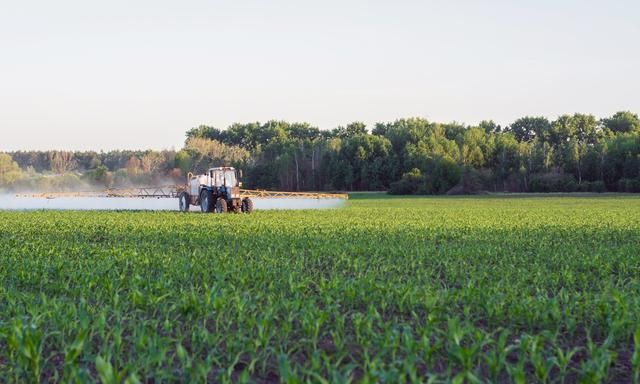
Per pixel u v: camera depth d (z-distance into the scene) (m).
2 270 15.60
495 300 11.26
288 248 21.27
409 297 11.74
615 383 8.35
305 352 9.54
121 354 9.16
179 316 10.70
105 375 6.76
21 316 9.82
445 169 94.44
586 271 16.77
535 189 99.62
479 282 13.05
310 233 26.31
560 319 10.40
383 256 19.05
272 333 9.02
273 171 113.94
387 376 7.17
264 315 9.90
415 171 97.50
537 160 108.62
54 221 34.41
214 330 10.33
